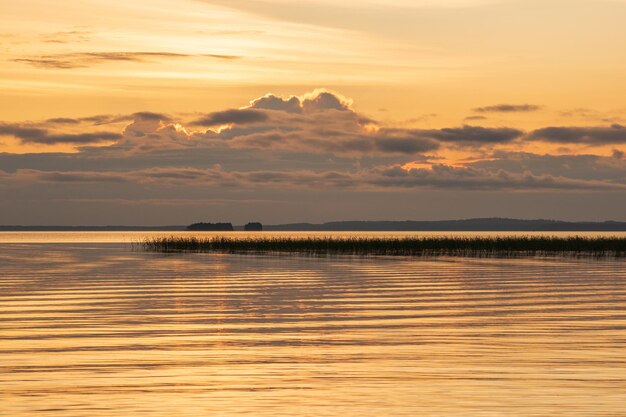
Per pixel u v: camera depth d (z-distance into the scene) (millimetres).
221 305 33625
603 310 31562
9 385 17656
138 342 23516
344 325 27297
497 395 16672
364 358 20906
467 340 23797
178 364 20094
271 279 48969
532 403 16000
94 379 18312
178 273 55312
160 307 32844
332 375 18750
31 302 34781
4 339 23984
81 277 51312
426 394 16812
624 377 18344
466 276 51562
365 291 40156
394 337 24453
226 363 20234
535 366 19688
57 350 22078
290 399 16438
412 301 35219
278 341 23750
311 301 35250
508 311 31297
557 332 25422
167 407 15789
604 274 53531
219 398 16516
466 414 15250
